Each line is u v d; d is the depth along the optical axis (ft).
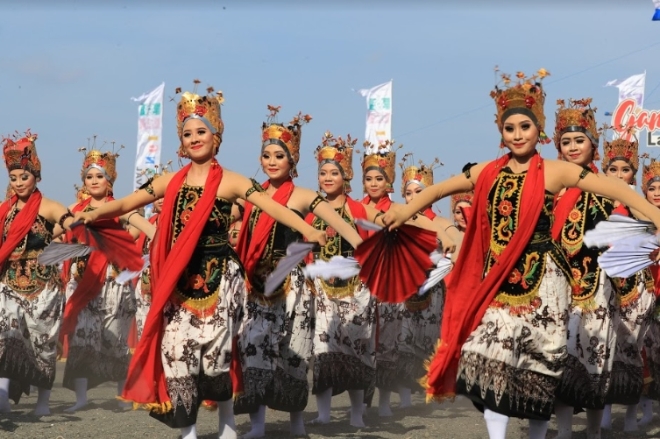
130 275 23.99
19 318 30.78
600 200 25.64
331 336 30.19
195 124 22.65
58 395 38.45
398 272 20.70
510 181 20.30
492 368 19.72
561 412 25.31
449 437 27.12
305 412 33.35
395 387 34.09
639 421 30.78
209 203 22.15
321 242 21.20
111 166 36.99
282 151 27.48
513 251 19.90
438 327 35.47
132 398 21.45
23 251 30.81
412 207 20.54
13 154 30.83
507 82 20.77
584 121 25.45
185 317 21.86
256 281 26.94
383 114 61.05
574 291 25.36
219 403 22.85
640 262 19.49
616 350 27.76
